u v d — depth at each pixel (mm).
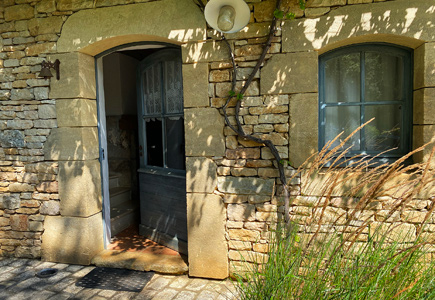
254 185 2775
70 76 3109
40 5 3113
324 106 2812
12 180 3361
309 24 2580
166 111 3471
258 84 2730
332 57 2773
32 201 3332
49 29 3115
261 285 1828
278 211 2742
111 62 4793
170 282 2889
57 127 3197
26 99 3246
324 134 2836
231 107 2785
